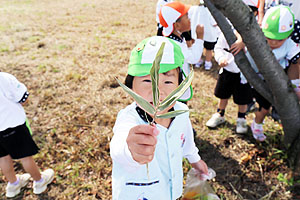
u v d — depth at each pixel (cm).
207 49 423
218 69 446
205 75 427
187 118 136
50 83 420
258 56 191
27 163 228
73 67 467
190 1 765
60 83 420
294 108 223
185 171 259
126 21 687
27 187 256
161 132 121
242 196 238
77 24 680
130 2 867
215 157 277
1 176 269
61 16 753
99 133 317
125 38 577
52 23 695
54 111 358
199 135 304
